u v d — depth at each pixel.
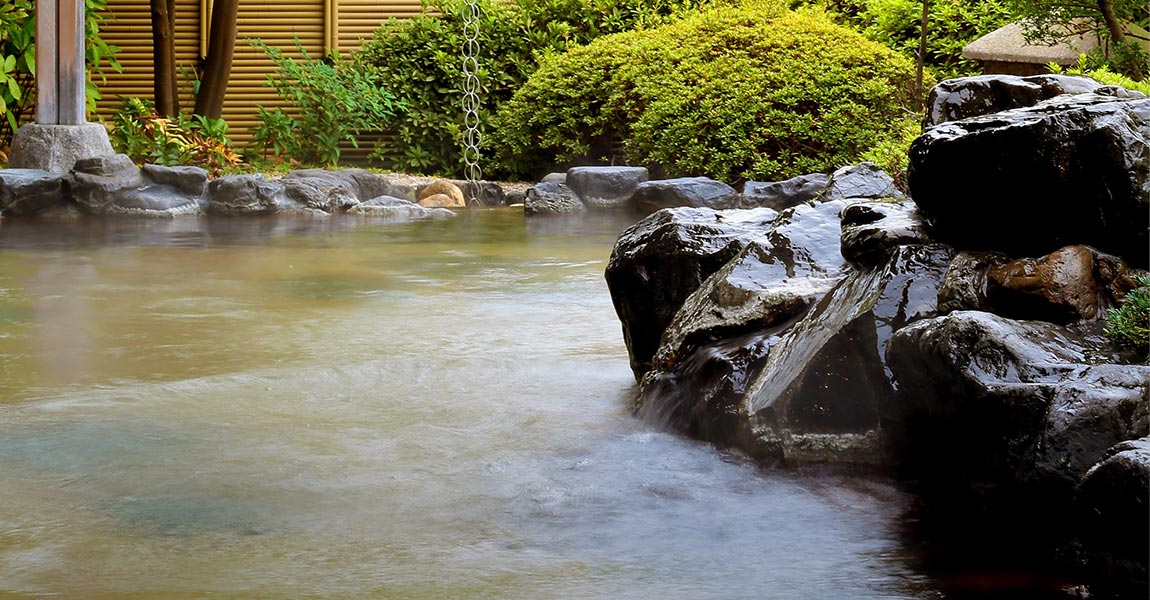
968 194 4.14
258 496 3.60
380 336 6.01
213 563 3.05
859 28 15.48
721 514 3.49
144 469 3.85
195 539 3.22
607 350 5.77
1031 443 3.29
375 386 5.02
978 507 3.51
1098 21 11.45
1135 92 5.03
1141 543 2.81
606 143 14.79
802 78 13.09
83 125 12.44
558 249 9.57
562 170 15.04
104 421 4.41
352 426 4.41
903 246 4.18
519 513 3.47
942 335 3.54
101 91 16.48
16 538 3.22
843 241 4.51
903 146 10.12
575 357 5.61
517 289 7.52
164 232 10.59
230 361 5.42
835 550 3.19
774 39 13.54
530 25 15.91
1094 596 2.85
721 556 3.14
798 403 3.97
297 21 16.59
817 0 15.43
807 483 3.79
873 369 3.90
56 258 8.75
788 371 4.06
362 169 15.10
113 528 3.31
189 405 4.66
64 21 12.28
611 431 4.40
